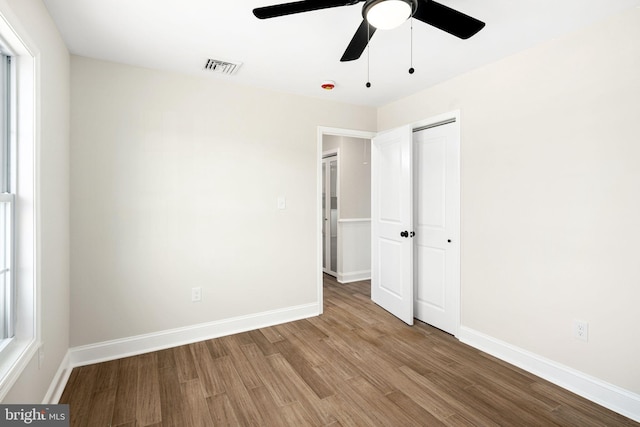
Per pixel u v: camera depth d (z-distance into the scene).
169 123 2.71
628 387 1.84
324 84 3.00
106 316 2.51
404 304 3.26
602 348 1.94
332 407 1.93
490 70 2.56
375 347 2.71
